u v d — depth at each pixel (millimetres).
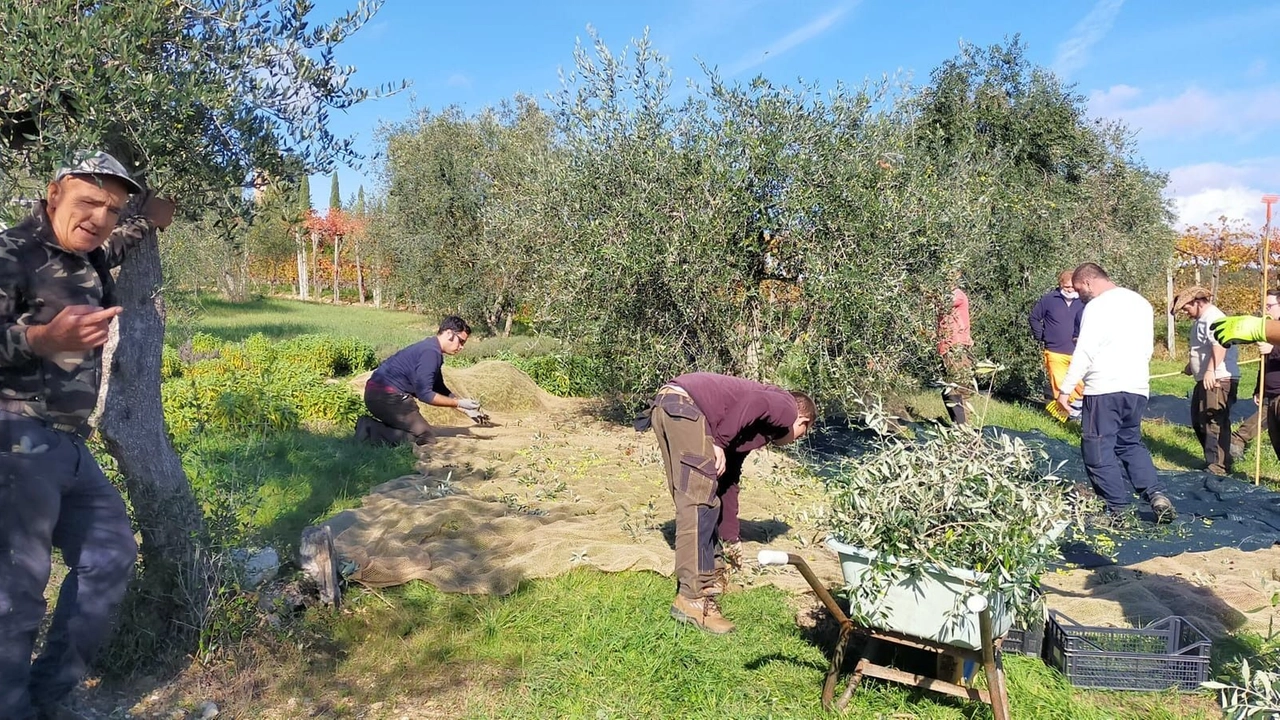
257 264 41281
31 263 2586
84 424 2762
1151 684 3453
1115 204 13570
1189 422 10703
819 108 7828
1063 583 4797
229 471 4992
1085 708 3246
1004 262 11766
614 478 6758
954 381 7973
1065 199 13008
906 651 3658
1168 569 4918
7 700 2533
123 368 3266
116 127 2783
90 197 2582
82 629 2779
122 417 3270
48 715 2773
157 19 2756
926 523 2930
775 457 7723
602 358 8727
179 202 3186
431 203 20500
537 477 6703
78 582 2809
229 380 8250
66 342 2383
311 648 3578
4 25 2518
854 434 8828
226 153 3057
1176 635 3562
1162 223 14781
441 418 9047
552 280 9062
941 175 10531
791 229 7645
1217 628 4023
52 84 2529
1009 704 3244
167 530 3346
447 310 21062
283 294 48500
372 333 23328
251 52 2975
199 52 2889
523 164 11039
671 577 4465
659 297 8156
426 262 21031
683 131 8102
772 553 3023
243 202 3197
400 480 6293
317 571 3910
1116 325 5867
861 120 7906
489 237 14086
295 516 5227
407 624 3834
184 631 3355
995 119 12875
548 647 3680
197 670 3309
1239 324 3574
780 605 4188
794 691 3383
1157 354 19016
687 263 7707
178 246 8398
